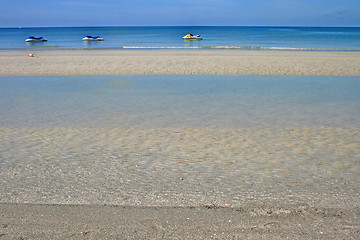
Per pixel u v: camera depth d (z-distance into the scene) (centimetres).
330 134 830
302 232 407
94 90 1384
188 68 1936
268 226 421
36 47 3994
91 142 779
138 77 1694
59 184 562
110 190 538
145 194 521
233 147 742
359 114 1009
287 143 767
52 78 1686
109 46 4059
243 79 1636
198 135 824
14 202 495
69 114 1026
